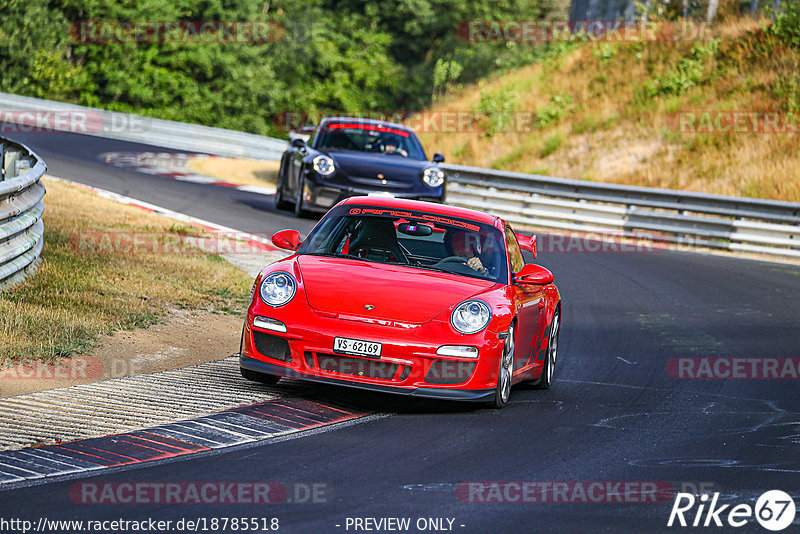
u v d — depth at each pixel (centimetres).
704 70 11569
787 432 2700
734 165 9656
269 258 5112
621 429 2614
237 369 2934
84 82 17750
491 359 2600
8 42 16988
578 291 5234
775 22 11662
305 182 6278
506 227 3152
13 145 5572
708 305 5053
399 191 6044
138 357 2959
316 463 2072
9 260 3438
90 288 3612
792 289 5709
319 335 2520
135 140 11356
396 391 2523
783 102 10406
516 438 2423
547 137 11362
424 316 2572
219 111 19200
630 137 10762
